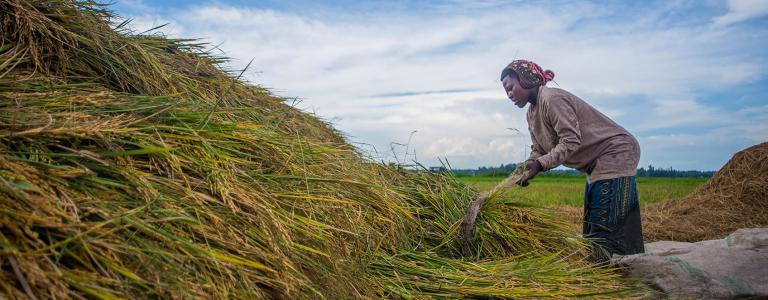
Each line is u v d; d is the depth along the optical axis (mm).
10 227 1553
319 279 2281
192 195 2107
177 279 1746
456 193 4371
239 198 2279
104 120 2189
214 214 2113
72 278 1544
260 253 2080
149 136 2244
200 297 1734
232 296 1895
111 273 1647
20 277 1442
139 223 1805
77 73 2764
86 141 2090
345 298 2320
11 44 2590
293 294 2096
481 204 3955
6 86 2275
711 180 9492
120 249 1720
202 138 2383
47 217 1631
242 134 2711
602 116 4309
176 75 3234
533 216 4449
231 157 2523
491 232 4027
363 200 3244
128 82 2875
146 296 1654
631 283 3594
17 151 1872
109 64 2822
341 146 3979
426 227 3836
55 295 1479
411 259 3252
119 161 2080
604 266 3984
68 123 2035
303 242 2381
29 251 1542
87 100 2303
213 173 2293
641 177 38000
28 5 2713
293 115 4012
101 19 3123
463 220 3889
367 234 2973
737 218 8016
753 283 3393
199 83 3430
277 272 2043
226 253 2004
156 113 2312
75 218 1702
